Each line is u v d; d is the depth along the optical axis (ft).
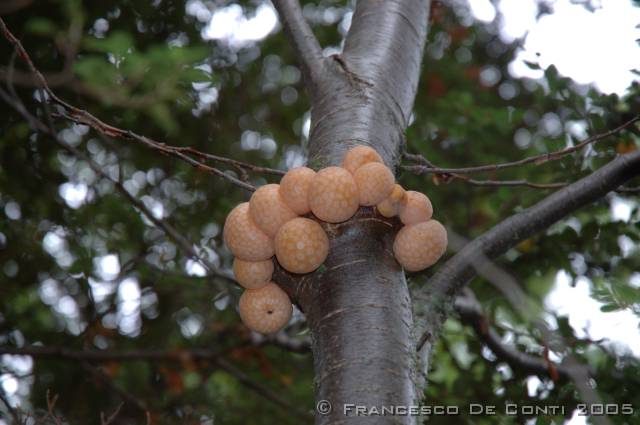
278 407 20.29
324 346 7.38
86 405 20.66
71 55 15.15
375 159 8.14
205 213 21.12
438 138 19.94
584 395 10.27
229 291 17.38
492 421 13.85
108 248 20.03
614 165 11.04
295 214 8.00
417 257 7.90
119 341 21.27
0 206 20.22
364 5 11.92
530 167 15.34
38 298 20.85
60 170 20.34
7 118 18.60
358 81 10.04
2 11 16.58
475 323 13.62
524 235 10.99
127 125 19.22
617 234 15.19
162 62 14.40
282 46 23.50
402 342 7.35
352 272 7.67
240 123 23.58
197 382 21.83
